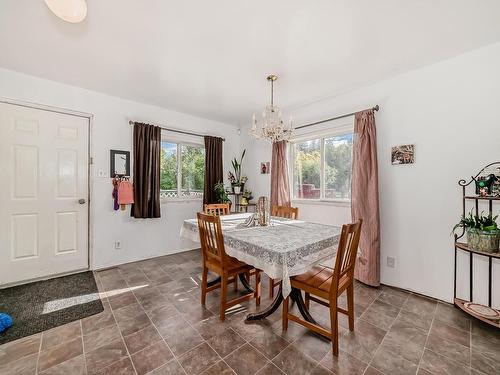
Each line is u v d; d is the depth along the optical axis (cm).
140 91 296
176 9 155
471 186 203
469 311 183
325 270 186
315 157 339
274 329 176
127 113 322
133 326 179
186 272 292
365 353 151
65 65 232
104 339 164
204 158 420
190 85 277
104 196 305
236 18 164
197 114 389
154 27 174
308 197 348
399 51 204
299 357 148
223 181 434
